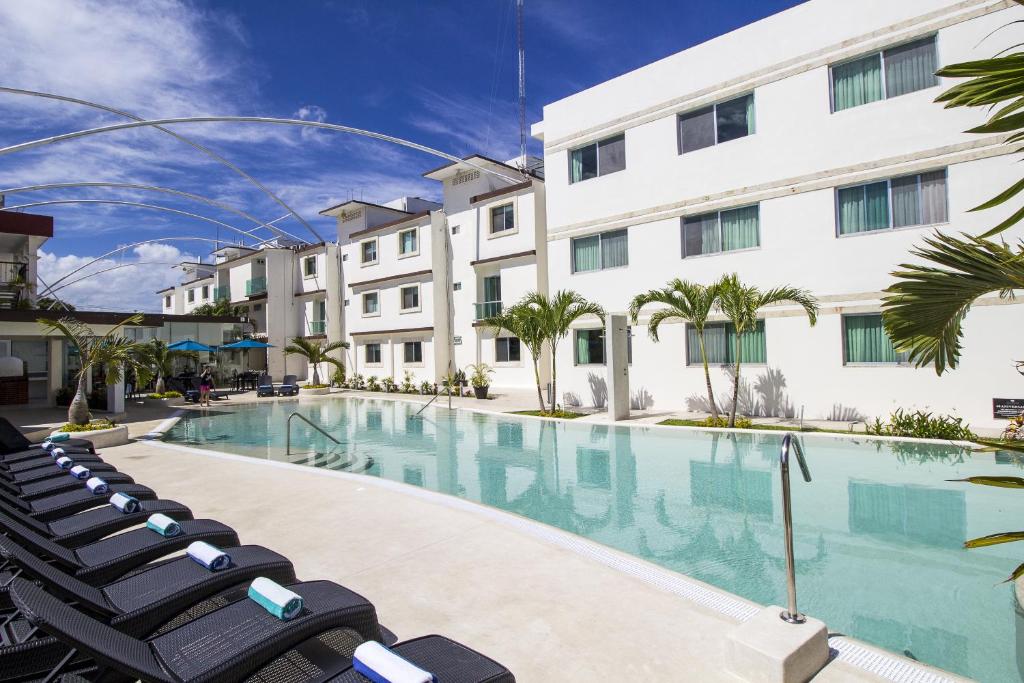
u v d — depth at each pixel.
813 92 12.99
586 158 17.47
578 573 4.29
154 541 3.67
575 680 2.85
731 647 2.87
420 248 27.02
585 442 11.91
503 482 8.66
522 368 22.55
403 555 4.74
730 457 9.85
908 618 4.08
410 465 10.11
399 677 1.87
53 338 19.08
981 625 3.96
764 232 13.73
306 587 2.90
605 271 16.81
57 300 29.53
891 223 12.12
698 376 14.86
